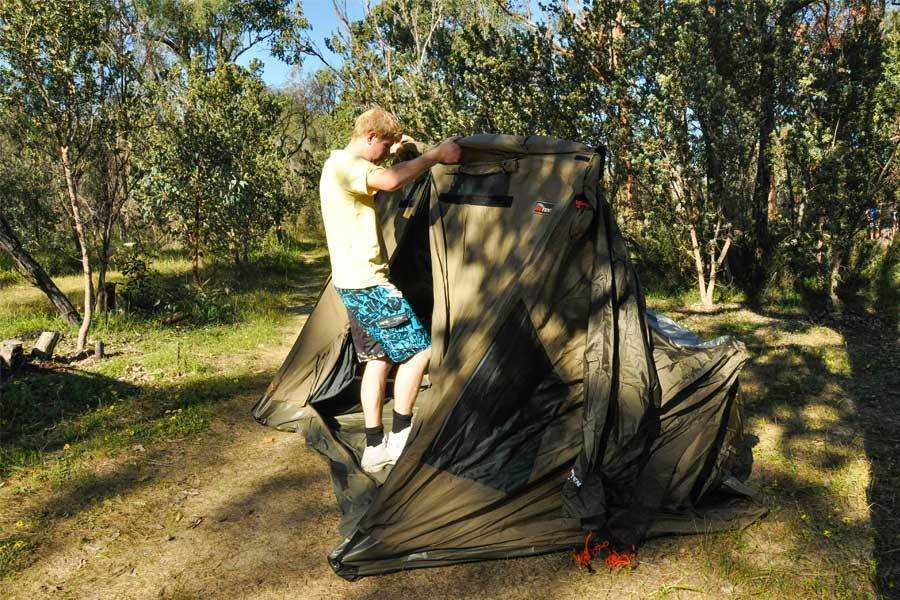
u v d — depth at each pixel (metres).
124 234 11.16
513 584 2.85
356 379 4.74
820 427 4.37
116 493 3.69
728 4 7.70
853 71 6.88
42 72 6.39
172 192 10.70
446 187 3.48
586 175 3.16
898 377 5.20
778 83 7.65
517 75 8.52
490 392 3.11
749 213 8.66
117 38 7.03
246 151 12.26
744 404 4.82
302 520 3.42
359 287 3.25
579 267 3.20
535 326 3.14
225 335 7.75
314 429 4.43
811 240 7.38
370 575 2.92
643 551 3.05
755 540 3.12
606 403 2.99
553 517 3.19
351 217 3.24
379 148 3.26
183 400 5.21
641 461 3.07
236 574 2.95
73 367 5.93
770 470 3.81
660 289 9.03
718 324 7.22
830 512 3.34
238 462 4.13
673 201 8.27
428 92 9.87
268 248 16.66
